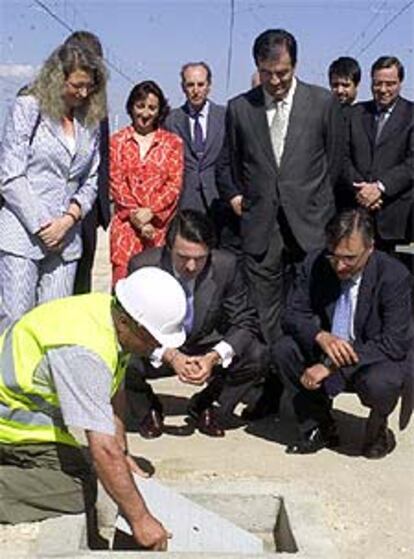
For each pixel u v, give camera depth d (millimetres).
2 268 5762
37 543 4227
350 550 4594
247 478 5348
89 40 5723
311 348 5684
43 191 5707
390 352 5621
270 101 6363
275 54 6164
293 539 4375
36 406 4434
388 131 6793
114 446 4035
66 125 5703
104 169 6188
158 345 4047
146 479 4594
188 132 7648
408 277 5676
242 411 6695
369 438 5801
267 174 6379
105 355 4070
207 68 7676
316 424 5859
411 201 6879
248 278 6516
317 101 6352
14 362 4367
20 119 5625
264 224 6426
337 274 5645
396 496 5238
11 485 4465
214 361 5660
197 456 5766
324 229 6219
